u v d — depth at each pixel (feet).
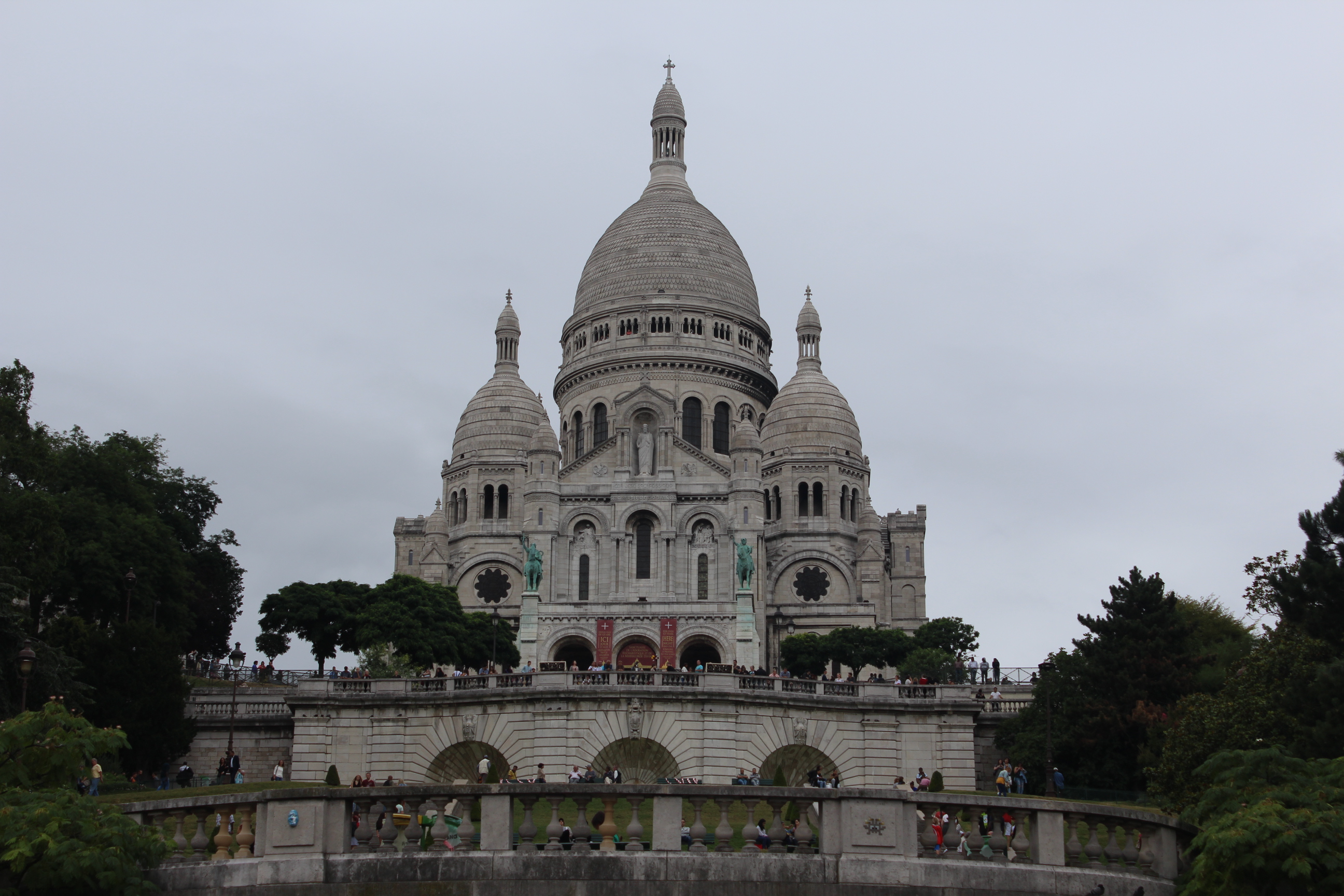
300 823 111.65
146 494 295.07
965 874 111.55
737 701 208.44
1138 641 226.99
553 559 415.85
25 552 217.56
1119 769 214.07
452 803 121.39
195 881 109.40
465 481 478.59
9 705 188.55
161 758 225.76
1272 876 108.88
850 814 112.68
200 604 325.21
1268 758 120.37
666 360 485.56
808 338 504.43
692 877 110.63
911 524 486.38
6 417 231.91
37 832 107.76
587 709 207.21
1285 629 182.91
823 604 446.19
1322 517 175.11
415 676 247.50
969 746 216.54
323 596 334.24
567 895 110.11
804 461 467.52
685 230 521.24
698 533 420.36
